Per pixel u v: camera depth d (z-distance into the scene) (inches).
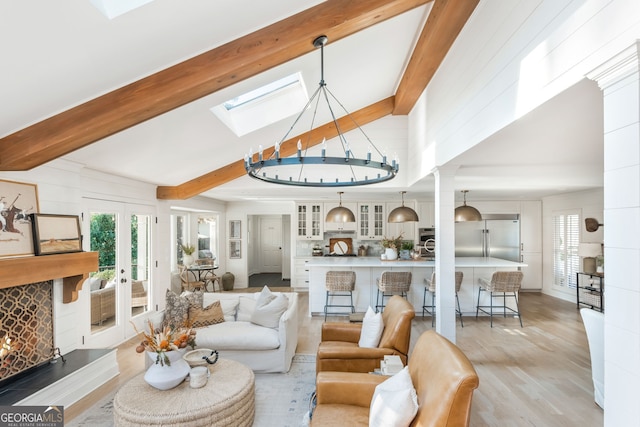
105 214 181.3
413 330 216.2
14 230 118.6
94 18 70.4
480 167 161.9
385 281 225.3
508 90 93.3
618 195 57.0
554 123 92.7
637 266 53.4
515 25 89.6
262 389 139.3
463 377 64.4
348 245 359.3
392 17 108.3
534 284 338.3
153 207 226.2
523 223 339.9
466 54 123.1
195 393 105.5
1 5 60.6
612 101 58.5
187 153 175.2
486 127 107.0
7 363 117.3
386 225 346.6
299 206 353.1
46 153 103.7
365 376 95.3
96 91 97.7
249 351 153.7
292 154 231.6
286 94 173.2
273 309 162.4
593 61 62.2
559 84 71.9
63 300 141.6
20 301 122.6
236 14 87.3
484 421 115.6
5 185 116.3
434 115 163.0
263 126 173.2
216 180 228.1
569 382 144.5
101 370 141.1
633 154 54.4
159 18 77.3
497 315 249.0
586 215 277.4
